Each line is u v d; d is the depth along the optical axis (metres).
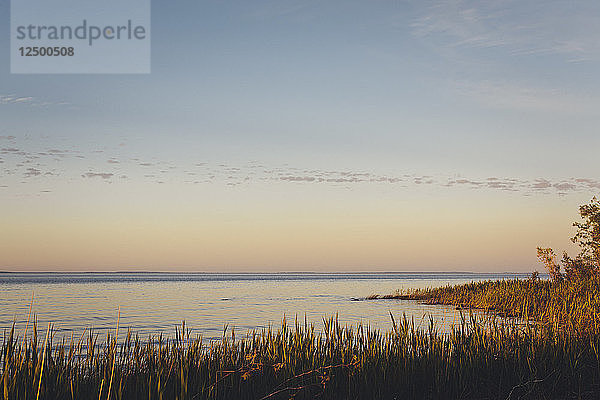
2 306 48.72
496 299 34.28
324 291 88.06
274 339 13.10
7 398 8.70
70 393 9.49
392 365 11.75
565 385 11.48
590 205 40.41
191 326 30.45
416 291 57.81
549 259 42.00
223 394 10.31
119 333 26.45
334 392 10.72
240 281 176.12
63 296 68.69
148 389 9.65
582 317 16.08
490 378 11.88
